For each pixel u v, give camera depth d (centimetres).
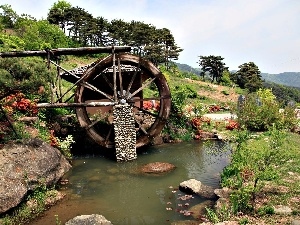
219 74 5784
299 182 717
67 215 684
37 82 786
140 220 656
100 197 793
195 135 1442
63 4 5416
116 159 1134
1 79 716
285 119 1341
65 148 1080
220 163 1070
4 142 837
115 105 1142
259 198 643
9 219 634
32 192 731
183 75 5106
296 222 511
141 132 1340
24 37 3102
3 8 4084
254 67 5675
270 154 627
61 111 1372
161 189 839
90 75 1201
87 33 5028
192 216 656
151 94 2605
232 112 1714
